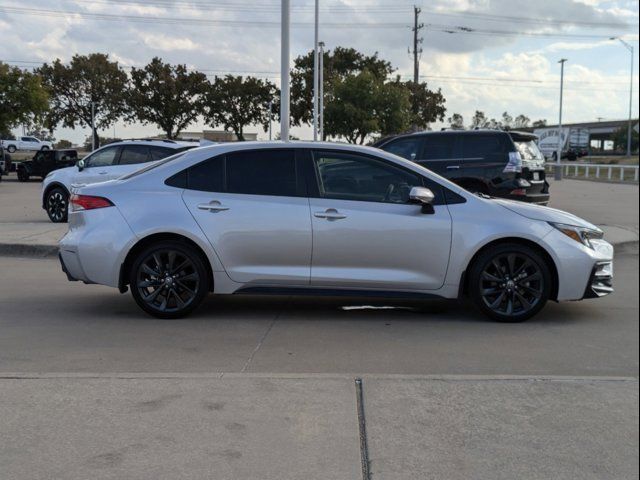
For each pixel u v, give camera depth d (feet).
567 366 16.46
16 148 190.60
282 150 20.89
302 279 20.38
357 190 20.65
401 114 126.93
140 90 158.92
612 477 10.66
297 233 20.18
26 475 10.41
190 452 11.19
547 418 12.66
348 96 125.59
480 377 14.69
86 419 12.30
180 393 13.56
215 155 20.99
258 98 158.61
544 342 18.67
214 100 156.97
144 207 20.52
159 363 16.29
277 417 12.51
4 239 35.50
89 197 20.90
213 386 13.96
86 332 19.24
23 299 23.85
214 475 10.52
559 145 152.87
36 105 114.73
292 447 11.41
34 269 30.35
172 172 20.99
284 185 20.63
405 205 20.42
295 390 13.79
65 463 10.77
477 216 20.33
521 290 20.68
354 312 22.27
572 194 74.74
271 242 20.26
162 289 20.72
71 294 24.82
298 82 158.40
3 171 107.45
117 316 21.30
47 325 20.03
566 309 22.93
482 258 20.39
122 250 20.35
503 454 11.32
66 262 21.07
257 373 15.15
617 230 41.86
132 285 20.72
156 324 20.29
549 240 20.24
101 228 20.48
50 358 16.61
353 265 20.34
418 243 20.16
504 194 38.01
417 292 20.51
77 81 171.42
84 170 44.42
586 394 13.79
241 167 20.85
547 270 20.44
